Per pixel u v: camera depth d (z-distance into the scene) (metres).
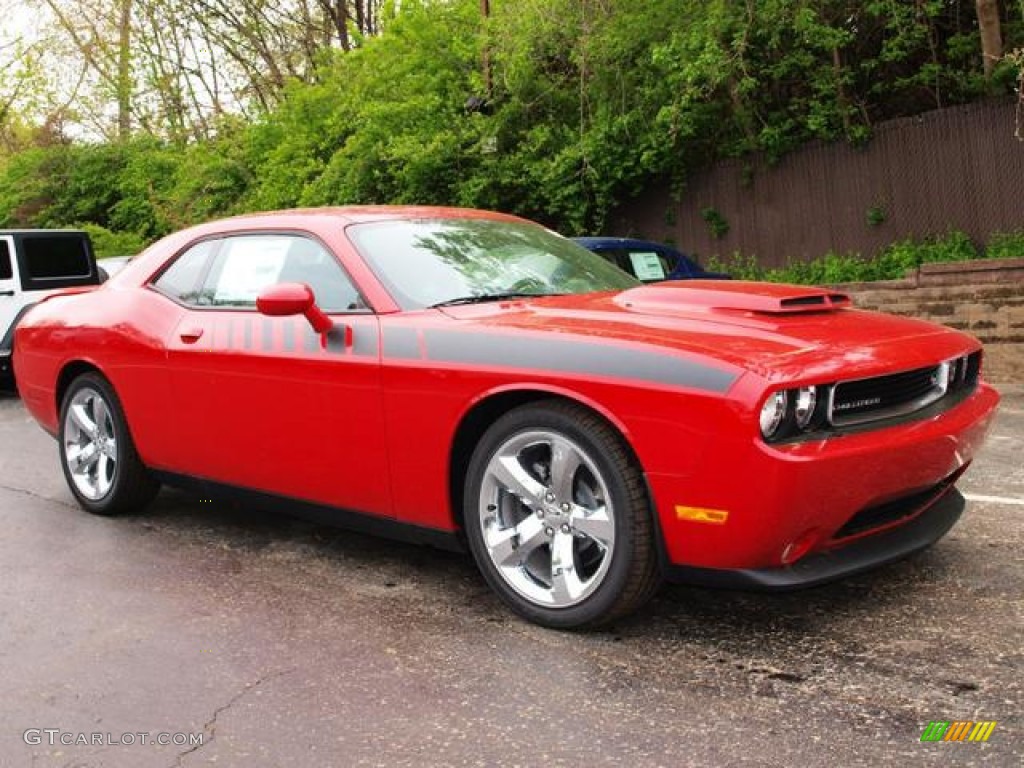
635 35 12.87
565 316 3.54
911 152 11.84
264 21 24.23
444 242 4.24
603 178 13.81
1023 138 10.29
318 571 4.17
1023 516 4.55
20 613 3.75
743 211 13.45
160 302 4.76
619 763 2.50
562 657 3.18
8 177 26.06
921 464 3.23
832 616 3.45
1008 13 12.10
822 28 11.78
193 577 4.13
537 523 3.42
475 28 15.16
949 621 3.35
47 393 5.38
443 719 2.78
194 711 2.89
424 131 14.52
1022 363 8.82
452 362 3.51
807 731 2.63
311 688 3.02
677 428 3.00
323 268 4.09
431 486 3.63
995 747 2.50
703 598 3.68
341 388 3.83
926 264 9.47
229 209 19.62
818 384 2.99
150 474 4.94
